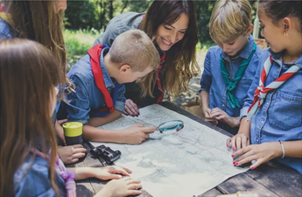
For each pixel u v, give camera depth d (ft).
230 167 3.63
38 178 2.36
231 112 5.79
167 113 5.35
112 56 4.47
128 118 5.11
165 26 5.27
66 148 3.85
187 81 6.78
